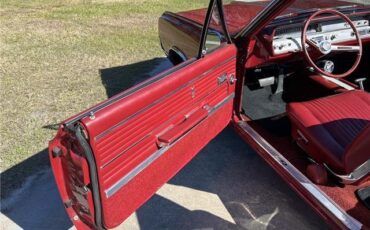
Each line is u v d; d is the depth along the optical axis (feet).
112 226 6.76
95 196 6.19
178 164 8.21
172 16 14.58
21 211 10.05
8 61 19.33
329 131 9.34
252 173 11.73
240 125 10.75
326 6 11.78
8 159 11.89
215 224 9.85
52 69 18.61
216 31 10.93
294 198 10.74
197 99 8.46
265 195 10.86
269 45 10.17
